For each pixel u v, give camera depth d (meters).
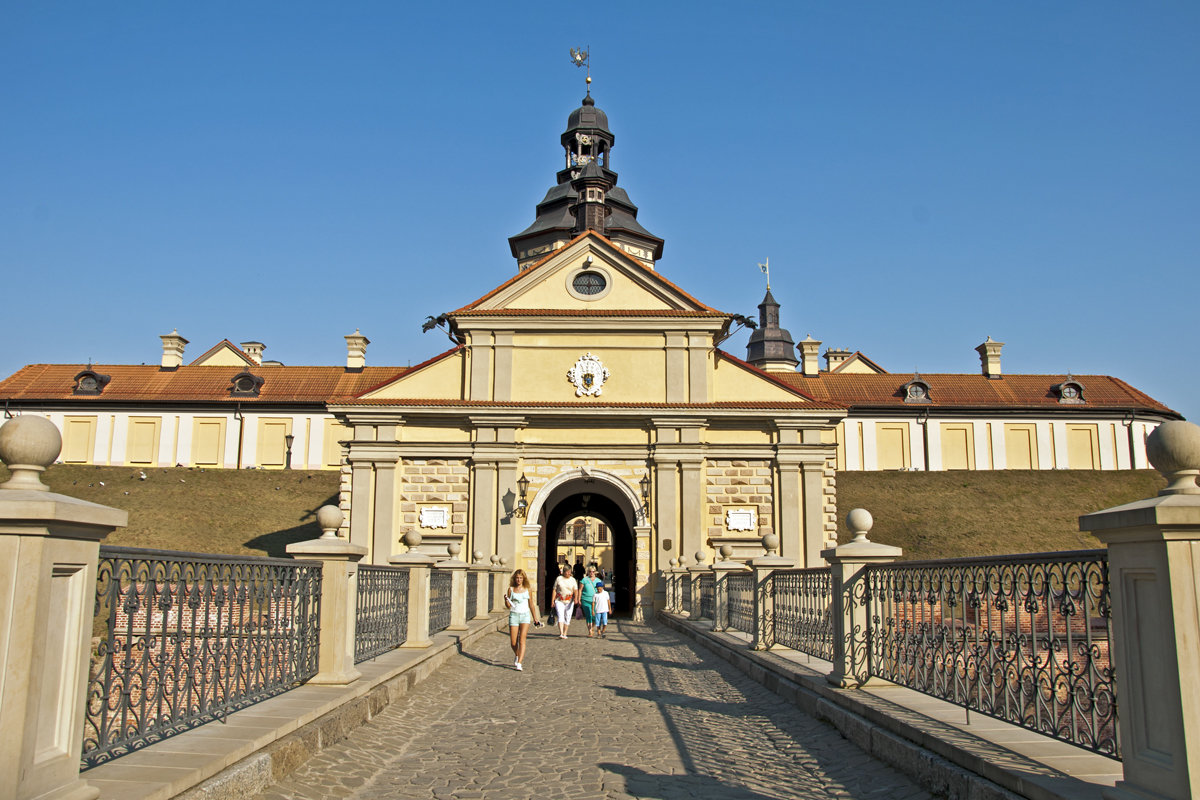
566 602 22.12
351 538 29.47
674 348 30.77
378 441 29.94
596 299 31.16
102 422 58.22
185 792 5.33
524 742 9.09
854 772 7.43
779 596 14.25
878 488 51.38
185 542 41.31
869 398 61.62
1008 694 6.45
